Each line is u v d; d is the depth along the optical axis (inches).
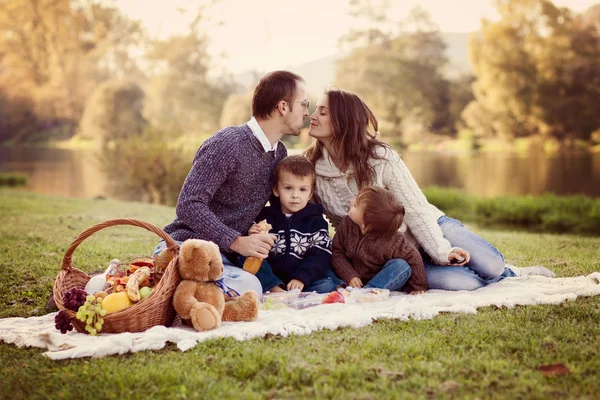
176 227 127.7
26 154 1337.4
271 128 131.4
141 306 104.3
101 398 80.4
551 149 1058.1
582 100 1008.9
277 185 134.9
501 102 1085.8
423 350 93.7
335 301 124.2
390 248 134.0
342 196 144.4
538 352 91.4
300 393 79.7
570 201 445.1
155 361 91.8
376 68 1299.2
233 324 108.7
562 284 134.2
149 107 1358.3
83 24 1510.8
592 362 86.7
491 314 112.7
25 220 277.4
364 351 93.0
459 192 551.8
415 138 1305.4
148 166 546.9
